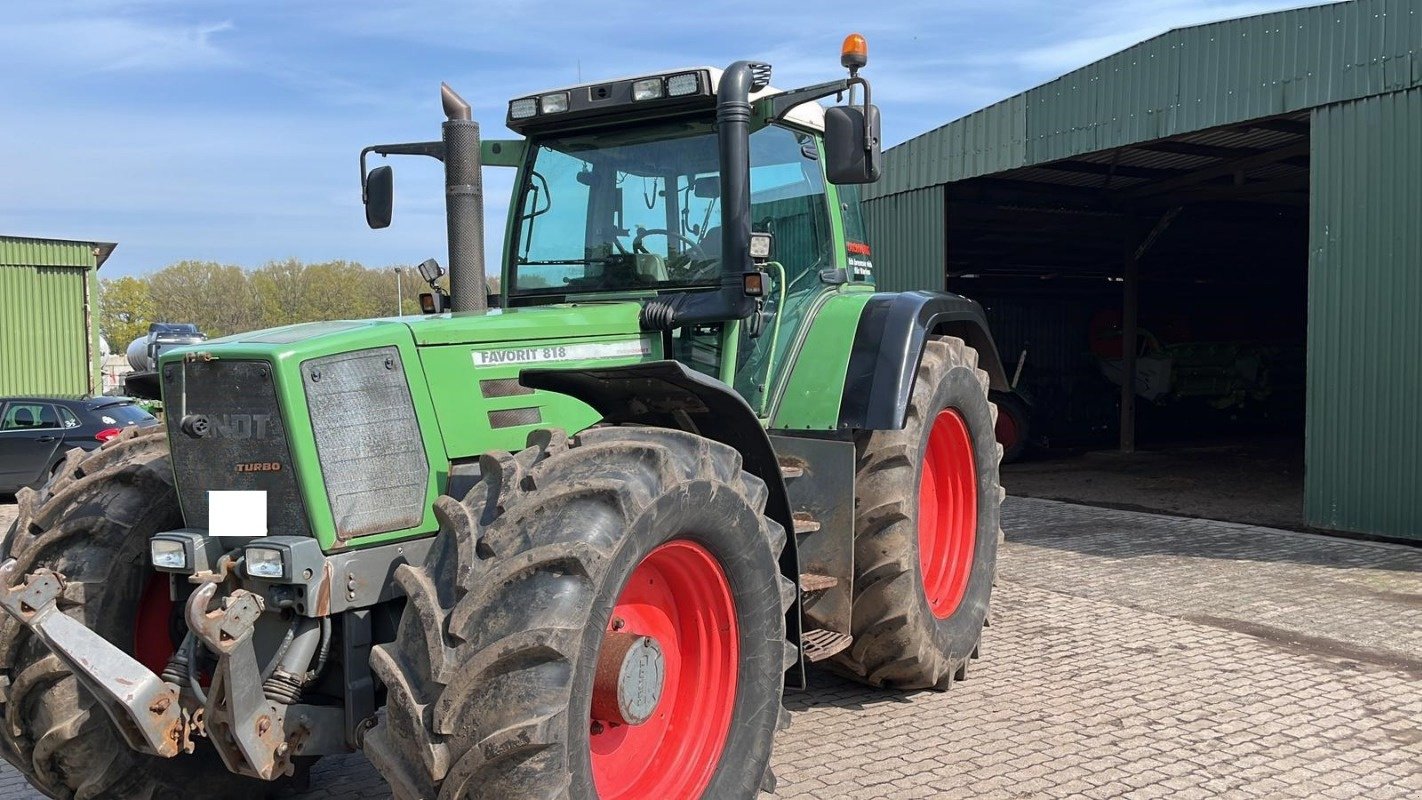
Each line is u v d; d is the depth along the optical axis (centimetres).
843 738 442
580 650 279
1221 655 550
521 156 479
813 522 443
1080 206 1450
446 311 427
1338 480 874
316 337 318
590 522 291
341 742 310
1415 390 814
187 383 316
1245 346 1775
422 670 275
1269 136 1112
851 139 402
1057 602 667
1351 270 852
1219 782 393
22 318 1958
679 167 443
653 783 335
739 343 450
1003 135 1156
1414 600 658
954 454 536
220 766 366
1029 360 1852
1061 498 1130
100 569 343
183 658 300
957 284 1827
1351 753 420
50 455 1298
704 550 337
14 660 332
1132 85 1009
